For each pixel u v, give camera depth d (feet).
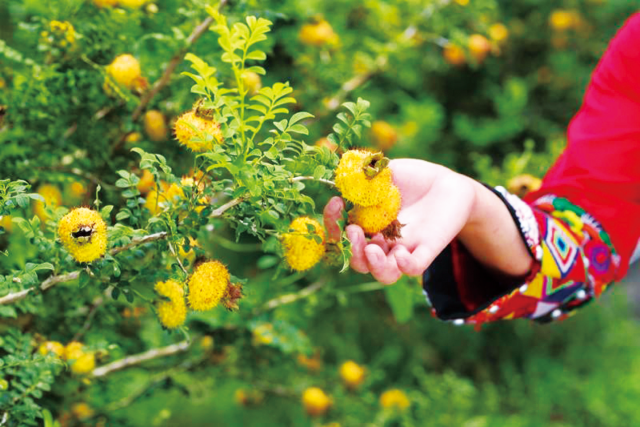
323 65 7.12
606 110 5.02
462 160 12.09
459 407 9.57
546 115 12.73
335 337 10.41
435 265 4.60
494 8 8.82
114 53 5.19
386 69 8.29
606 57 5.19
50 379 4.37
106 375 6.00
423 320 11.84
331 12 8.53
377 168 3.29
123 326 6.61
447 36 8.89
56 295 5.26
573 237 4.71
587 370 12.37
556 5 12.10
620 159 4.86
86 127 5.27
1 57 5.56
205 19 5.33
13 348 4.56
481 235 4.24
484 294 4.65
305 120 7.20
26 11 5.70
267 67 7.45
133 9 5.23
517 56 12.61
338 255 3.66
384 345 11.50
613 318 13.23
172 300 3.97
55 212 3.91
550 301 4.66
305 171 3.57
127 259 3.86
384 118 10.75
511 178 7.45
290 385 7.90
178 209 3.71
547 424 11.03
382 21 8.22
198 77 3.41
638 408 11.44
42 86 4.86
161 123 5.27
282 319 7.27
